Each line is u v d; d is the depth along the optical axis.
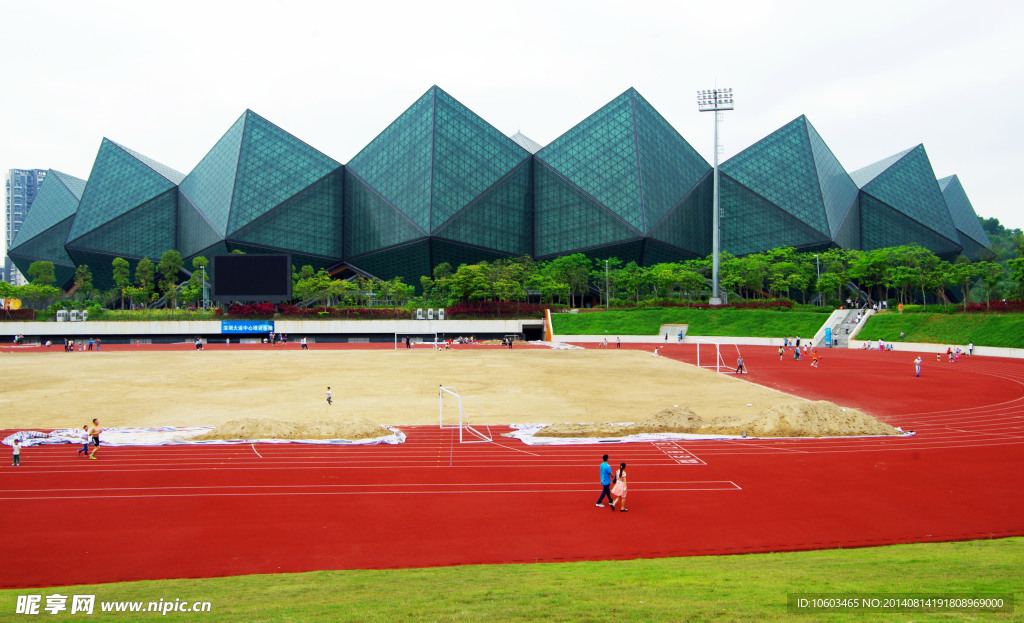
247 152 126.56
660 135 130.38
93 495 20.58
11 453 26.16
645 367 57.91
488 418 34.12
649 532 17.23
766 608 10.01
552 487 21.58
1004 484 21.69
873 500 20.00
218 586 12.88
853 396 41.28
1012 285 90.00
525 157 137.00
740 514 18.72
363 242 133.75
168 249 139.38
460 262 126.88
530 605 10.60
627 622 9.45
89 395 41.41
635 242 119.75
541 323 100.06
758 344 84.31
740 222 135.00
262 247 125.75
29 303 121.75
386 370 55.44
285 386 45.75
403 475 23.00
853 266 98.94
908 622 9.04
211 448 27.02
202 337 95.88
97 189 139.12
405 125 129.25
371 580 13.16
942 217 140.25
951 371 54.59
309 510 19.16
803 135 129.00
